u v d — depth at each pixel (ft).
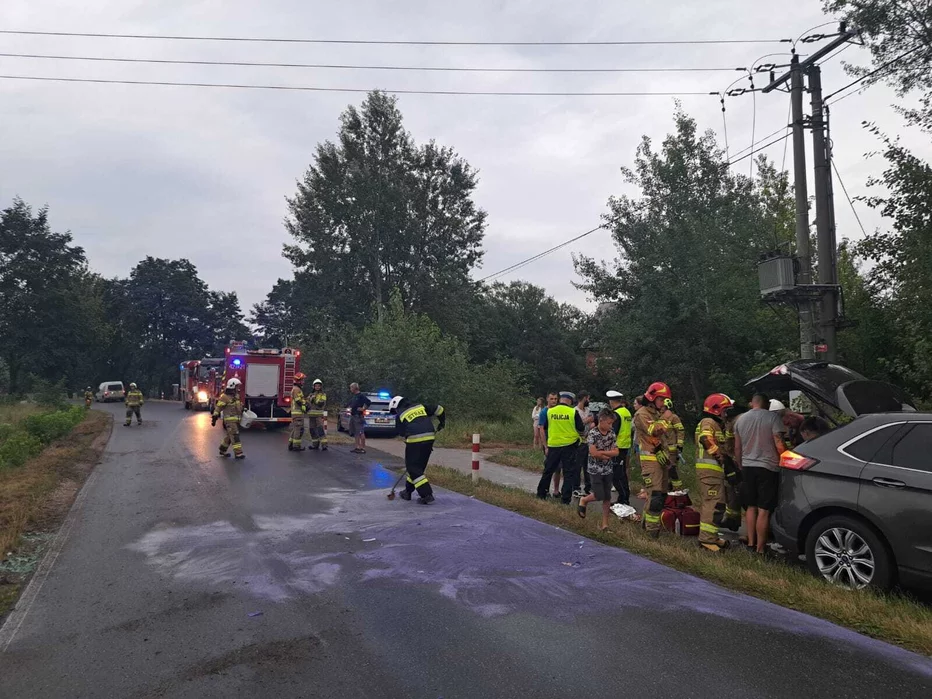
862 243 37.65
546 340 130.93
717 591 17.28
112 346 220.84
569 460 29.37
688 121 66.85
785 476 19.20
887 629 14.32
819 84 39.81
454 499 30.60
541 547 21.76
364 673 12.51
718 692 11.64
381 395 63.52
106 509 28.02
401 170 130.41
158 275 224.74
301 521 25.73
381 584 17.92
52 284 162.61
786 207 64.13
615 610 15.84
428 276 131.23
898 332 38.17
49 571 19.27
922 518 15.81
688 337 52.85
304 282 134.51
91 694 11.82
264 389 72.08
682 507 22.94
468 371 84.89
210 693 11.77
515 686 11.93
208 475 37.37
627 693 11.62
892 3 33.60
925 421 16.87
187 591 17.42
